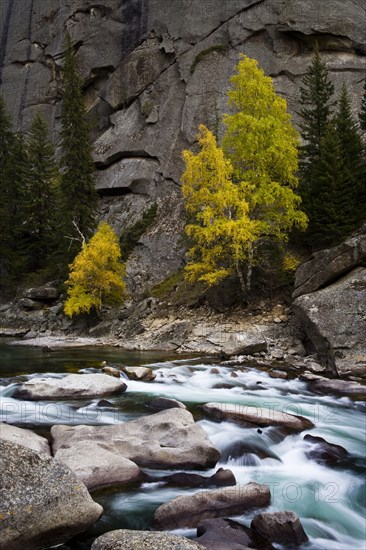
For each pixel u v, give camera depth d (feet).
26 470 15.66
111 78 161.27
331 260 57.36
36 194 130.72
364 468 23.57
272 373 45.55
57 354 63.67
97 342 79.15
